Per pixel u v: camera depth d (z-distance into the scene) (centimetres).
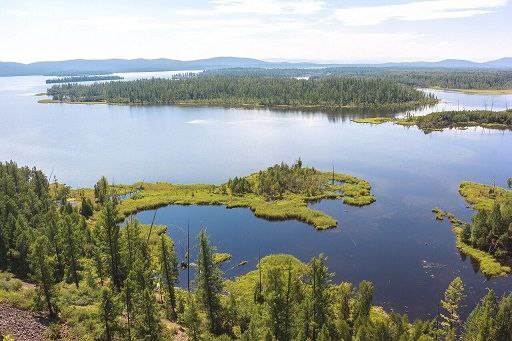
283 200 14725
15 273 8756
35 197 13175
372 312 8000
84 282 8562
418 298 8731
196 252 11000
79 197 15412
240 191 15675
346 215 13388
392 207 13962
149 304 5688
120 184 16938
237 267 10181
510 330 6300
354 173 17725
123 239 8288
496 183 16262
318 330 6569
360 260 10438
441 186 15988
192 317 6200
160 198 14975
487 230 10856
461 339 6825
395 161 19562
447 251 10875
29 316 5788
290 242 11569
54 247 9256
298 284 7350
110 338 5622
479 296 8769
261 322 6662
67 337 5475
